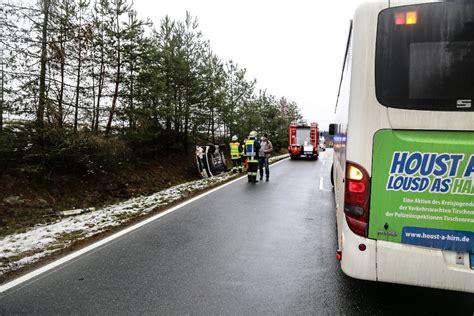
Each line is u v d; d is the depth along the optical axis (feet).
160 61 49.29
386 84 9.89
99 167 40.55
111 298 11.84
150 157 55.42
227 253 16.57
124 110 45.11
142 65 46.14
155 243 18.03
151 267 14.70
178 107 58.80
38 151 31.73
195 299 11.84
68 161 35.86
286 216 24.36
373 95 9.98
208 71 63.98
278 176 49.88
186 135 65.05
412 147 9.68
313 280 13.52
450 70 9.45
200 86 61.16
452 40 9.46
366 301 11.80
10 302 11.48
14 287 12.63
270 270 14.51
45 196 31.94
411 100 9.69
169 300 11.75
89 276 13.69
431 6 9.59
